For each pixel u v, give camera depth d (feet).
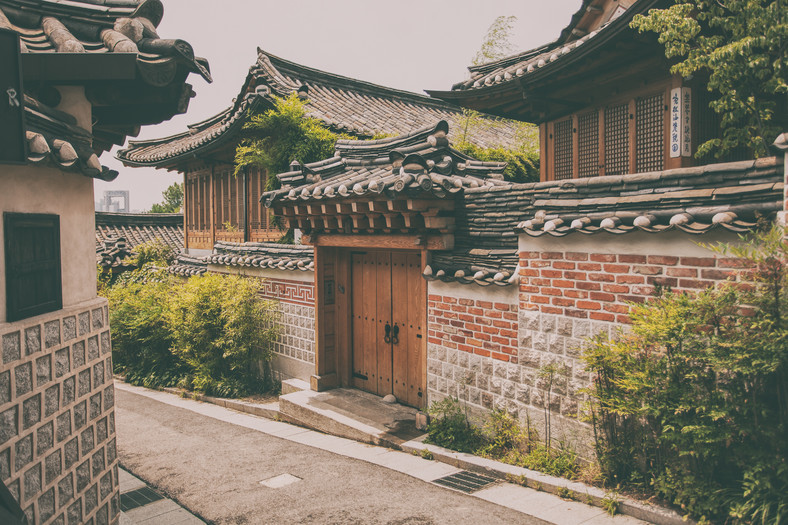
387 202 22.65
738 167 14.02
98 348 13.57
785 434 12.14
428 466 20.33
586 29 28.35
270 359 34.91
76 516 12.32
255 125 38.63
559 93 27.63
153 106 14.76
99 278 50.21
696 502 13.76
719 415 12.50
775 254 11.97
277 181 39.32
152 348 39.65
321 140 38.09
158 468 21.99
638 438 15.74
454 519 15.85
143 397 35.37
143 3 13.06
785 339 11.74
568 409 17.89
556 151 31.32
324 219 27.20
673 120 23.65
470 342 21.72
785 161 12.58
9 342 10.14
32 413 10.78
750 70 18.52
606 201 16.83
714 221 13.44
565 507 15.81
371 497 18.01
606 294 16.66
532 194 20.30
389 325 27.81
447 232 22.99
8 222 10.27
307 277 31.81
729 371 13.47
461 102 30.68
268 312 34.81
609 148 27.61
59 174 12.20
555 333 18.22
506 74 27.89
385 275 27.96
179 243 71.56
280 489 19.27
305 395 29.19
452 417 22.35
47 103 12.56
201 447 24.49
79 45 12.07
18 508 8.99
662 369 14.34
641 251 15.71
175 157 51.78
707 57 18.54
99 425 13.55
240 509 17.85
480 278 20.63
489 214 21.90
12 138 9.27
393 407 26.76
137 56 11.61
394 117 51.72
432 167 23.40
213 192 56.24
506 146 50.57
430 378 23.70
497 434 20.06
